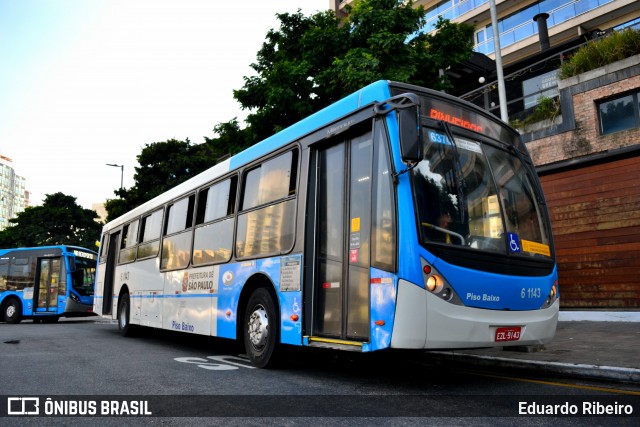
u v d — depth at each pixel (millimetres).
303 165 6551
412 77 13547
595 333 8695
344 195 5848
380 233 5129
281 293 6445
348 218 5711
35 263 20016
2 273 20328
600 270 10656
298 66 13734
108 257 14453
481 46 27578
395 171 5074
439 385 5480
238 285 7445
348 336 5395
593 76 11172
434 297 4715
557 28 24234
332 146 6258
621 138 10555
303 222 6258
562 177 11531
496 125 6234
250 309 7098
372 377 6039
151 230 11367
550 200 11711
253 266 7145
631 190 10336
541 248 5848
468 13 27750
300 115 14023
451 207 5152
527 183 6164
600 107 11195
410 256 4754
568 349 7148
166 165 32594
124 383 5719
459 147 5559
